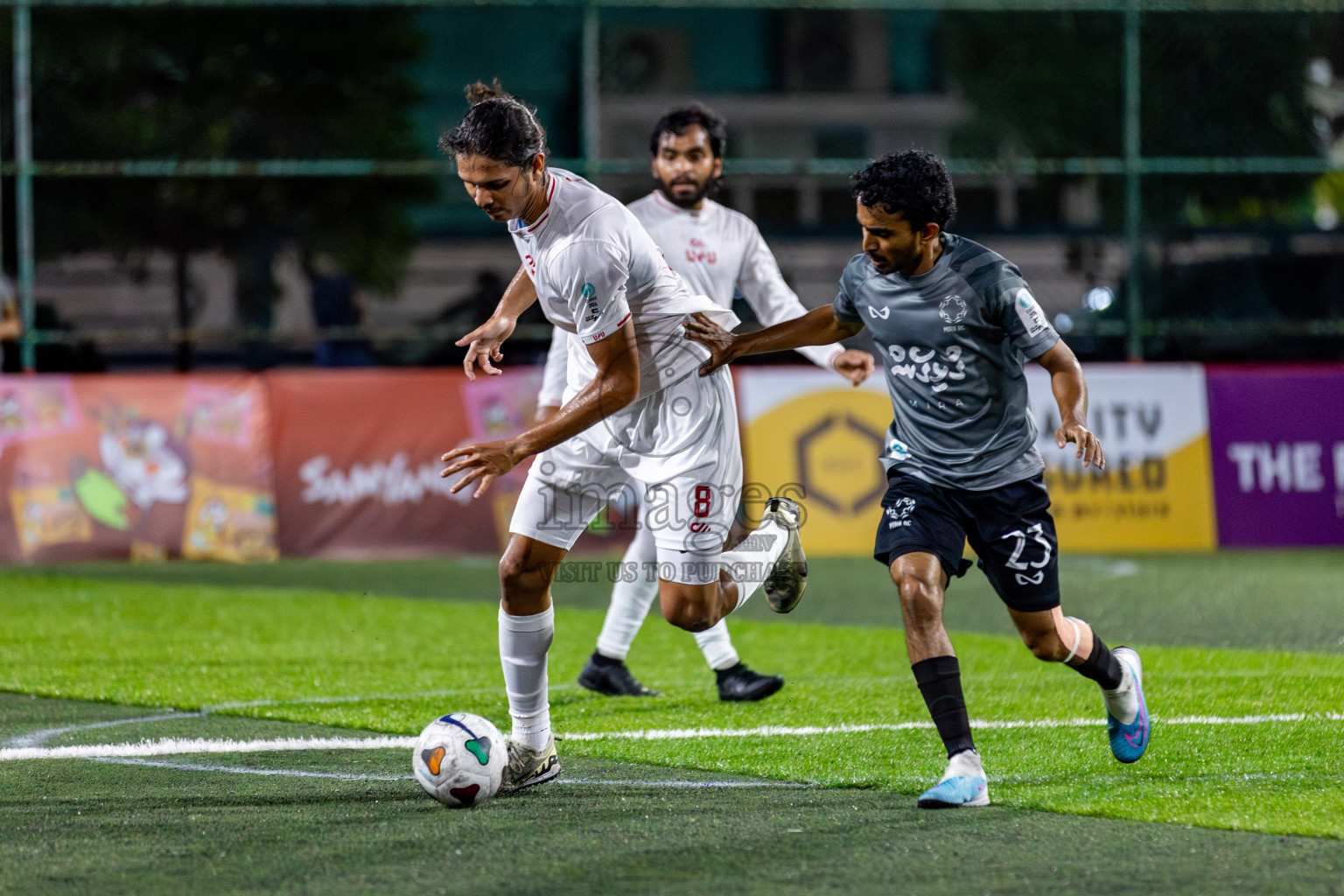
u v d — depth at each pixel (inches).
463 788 463.8
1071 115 1700.3
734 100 2054.6
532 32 1604.3
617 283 480.7
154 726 615.2
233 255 1628.9
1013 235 1717.5
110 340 1455.5
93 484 1307.8
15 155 1482.5
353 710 650.8
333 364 1519.4
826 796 479.5
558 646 862.5
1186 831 426.9
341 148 1625.2
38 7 1507.1
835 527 1346.0
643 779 509.7
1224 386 1391.5
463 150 462.0
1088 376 1379.2
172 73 1568.7
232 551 1322.6
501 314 562.6
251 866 395.5
